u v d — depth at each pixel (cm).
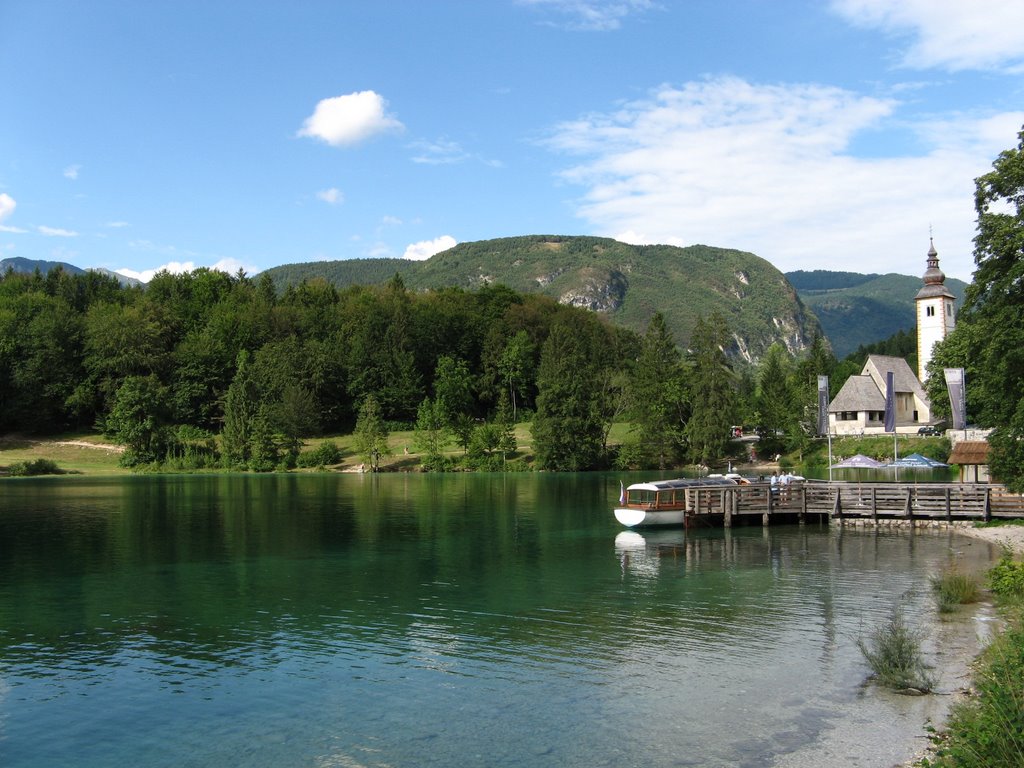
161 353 16412
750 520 6450
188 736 2094
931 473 11006
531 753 1925
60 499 8506
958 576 3522
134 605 3600
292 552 5084
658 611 3397
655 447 13775
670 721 2102
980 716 1602
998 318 4412
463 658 2738
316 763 1912
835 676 2434
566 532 6012
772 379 14900
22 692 2447
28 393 14825
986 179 4450
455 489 9856
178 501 8306
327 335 19050
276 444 13525
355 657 2775
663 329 14850
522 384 18262
